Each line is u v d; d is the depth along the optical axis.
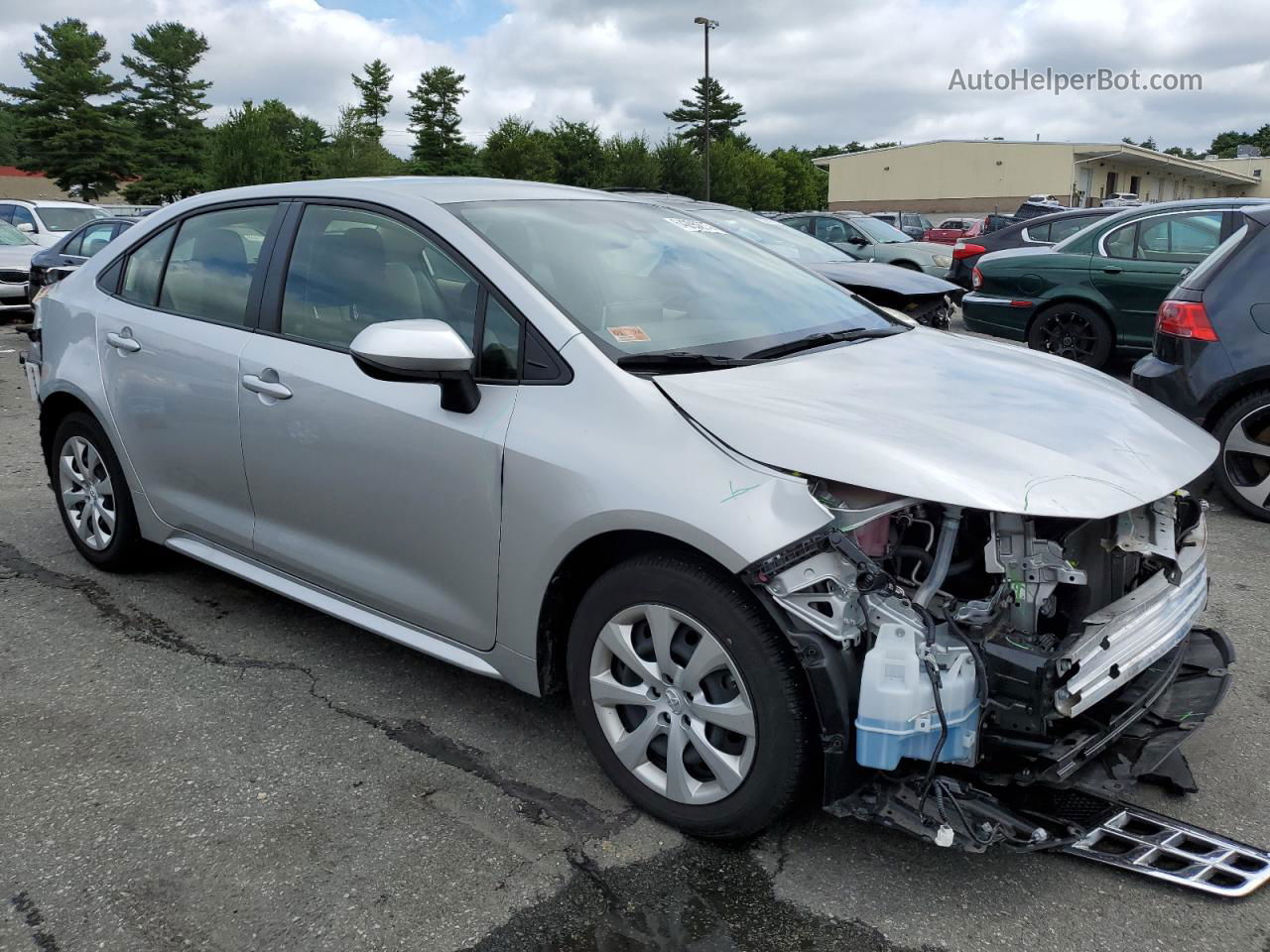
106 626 3.87
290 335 3.30
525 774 2.88
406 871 2.45
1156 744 2.55
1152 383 5.32
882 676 2.15
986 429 2.45
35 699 3.30
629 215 3.57
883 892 2.37
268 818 2.66
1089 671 2.23
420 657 3.63
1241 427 5.08
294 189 3.52
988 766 2.30
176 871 2.45
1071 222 11.27
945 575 2.24
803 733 2.30
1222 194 77.19
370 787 2.81
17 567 4.47
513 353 2.76
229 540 3.61
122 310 3.94
